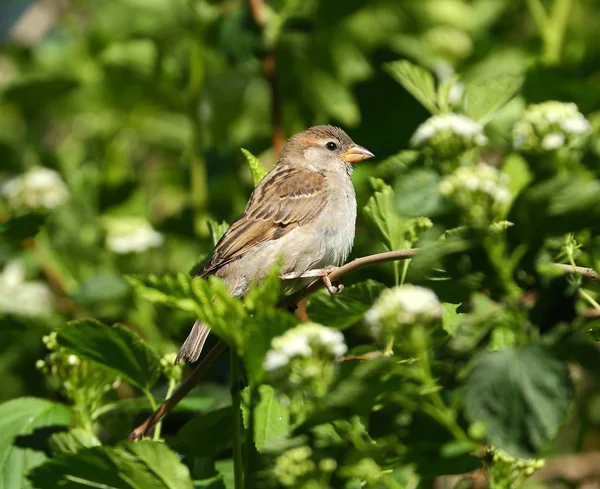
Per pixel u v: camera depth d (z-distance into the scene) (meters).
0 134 16.61
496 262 6.87
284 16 13.40
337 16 13.65
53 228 14.26
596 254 7.72
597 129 8.93
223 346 8.22
